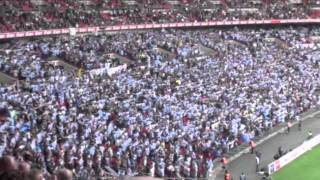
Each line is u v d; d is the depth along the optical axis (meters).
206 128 61.69
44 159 38.53
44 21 91.56
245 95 78.75
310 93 86.62
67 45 86.19
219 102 73.12
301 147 63.34
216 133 61.19
